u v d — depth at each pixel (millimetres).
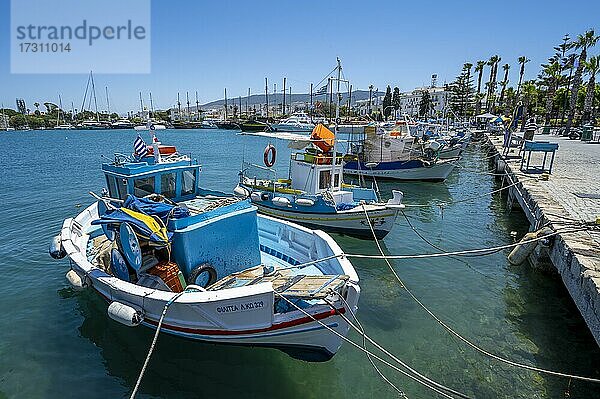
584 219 10781
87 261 7961
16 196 21547
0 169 32500
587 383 7035
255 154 45312
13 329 8242
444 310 9523
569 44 55188
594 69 47531
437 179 25531
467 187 25625
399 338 8344
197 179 10062
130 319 6402
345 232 14234
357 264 12289
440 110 102625
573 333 8562
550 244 9891
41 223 15953
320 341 6602
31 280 10477
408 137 26203
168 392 6617
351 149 26859
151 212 7336
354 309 6699
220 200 9109
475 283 10961
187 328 6477
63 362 7262
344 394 6730
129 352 7539
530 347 8078
